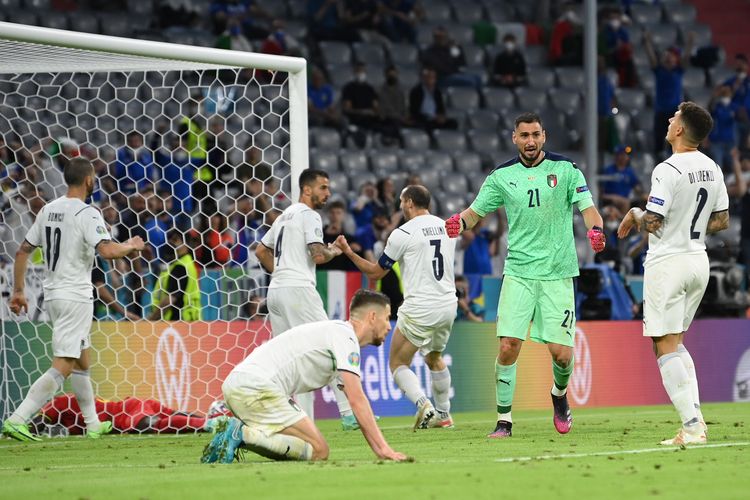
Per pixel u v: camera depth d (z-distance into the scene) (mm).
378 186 58156
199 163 52562
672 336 27047
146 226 48000
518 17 88000
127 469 23500
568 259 30750
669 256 26766
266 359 23688
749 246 64875
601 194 67500
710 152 74438
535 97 80500
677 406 26969
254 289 41812
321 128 70438
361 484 18953
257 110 65438
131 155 51656
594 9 60156
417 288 35562
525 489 18188
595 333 51375
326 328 23531
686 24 90750
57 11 71000
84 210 33969
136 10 74312
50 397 34031
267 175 51219
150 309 43688
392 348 36312
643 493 17734
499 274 59594
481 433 32969
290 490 18375
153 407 37125
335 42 77875
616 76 82000
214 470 22062
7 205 44656
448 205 68562
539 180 30422
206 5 76062
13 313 38938
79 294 34125
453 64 78500
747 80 78312
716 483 18984
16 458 27703
